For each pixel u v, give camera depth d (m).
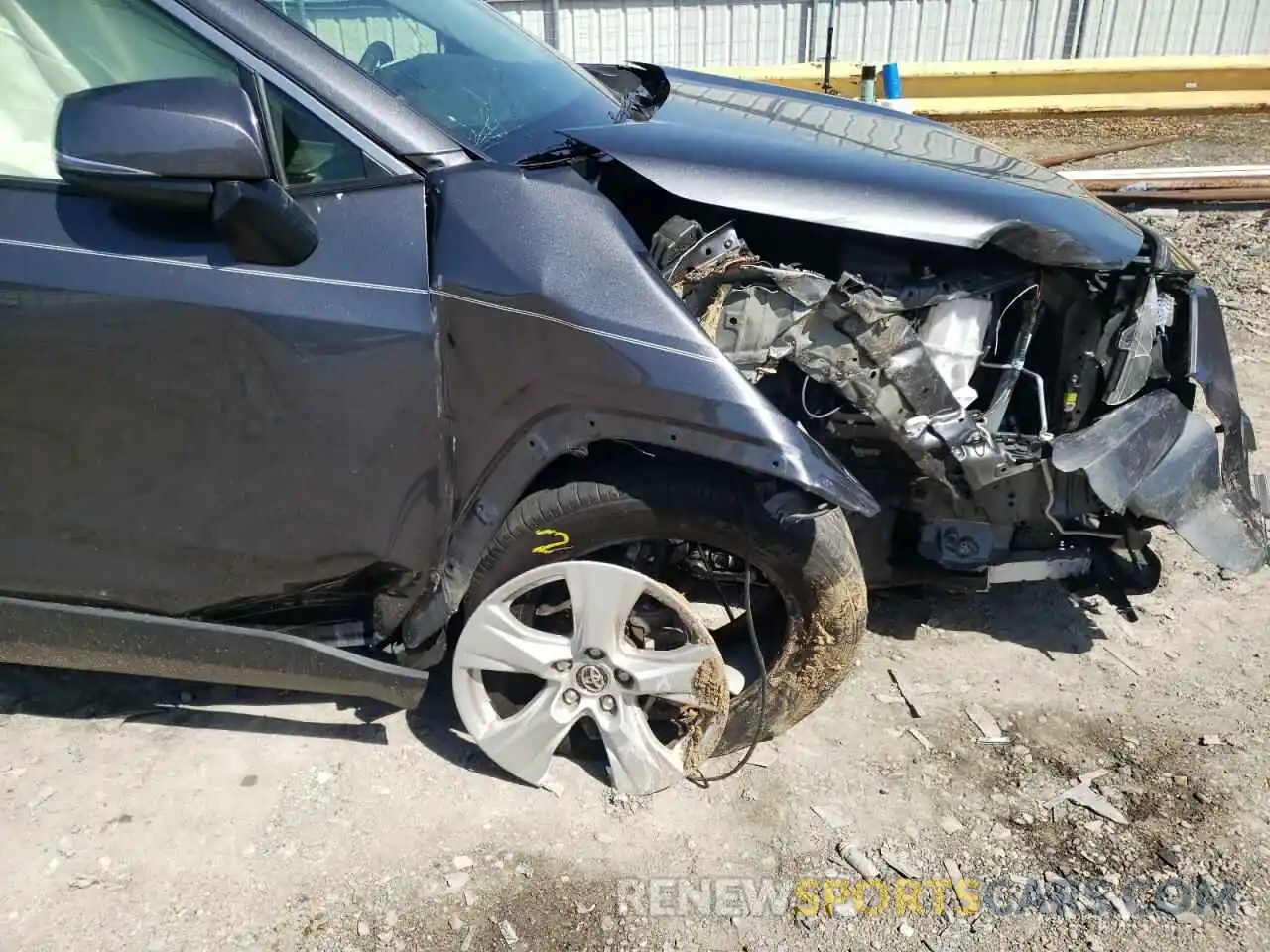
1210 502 2.43
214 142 1.80
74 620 2.26
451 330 2.03
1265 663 2.83
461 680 2.35
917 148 2.65
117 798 2.38
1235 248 6.36
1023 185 2.49
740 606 2.57
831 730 2.59
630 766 2.32
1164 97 10.36
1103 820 2.31
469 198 2.03
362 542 2.16
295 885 2.17
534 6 12.52
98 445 2.10
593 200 2.07
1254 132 9.82
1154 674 2.80
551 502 2.12
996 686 2.75
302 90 2.03
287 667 2.27
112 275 1.98
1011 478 2.40
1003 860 2.22
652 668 2.22
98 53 2.10
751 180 2.22
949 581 2.57
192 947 2.03
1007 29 12.42
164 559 2.21
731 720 2.37
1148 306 2.38
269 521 2.15
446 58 2.63
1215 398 2.58
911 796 2.38
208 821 2.32
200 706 2.68
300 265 1.99
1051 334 2.46
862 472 2.48
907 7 12.37
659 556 2.39
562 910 2.11
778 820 2.32
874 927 2.07
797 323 2.14
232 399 2.04
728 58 12.67
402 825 2.31
